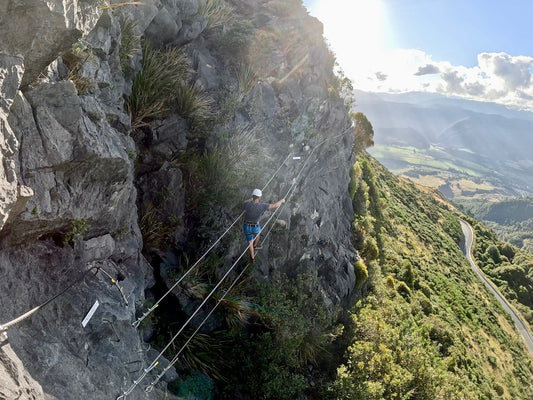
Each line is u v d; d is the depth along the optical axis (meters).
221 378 8.36
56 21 4.21
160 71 8.83
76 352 5.11
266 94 12.12
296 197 13.22
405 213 58.22
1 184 3.77
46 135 4.68
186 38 10.48
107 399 5.16
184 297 8.58
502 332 43.94
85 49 5.84
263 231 11.62
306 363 10.74
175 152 9.40
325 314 11.70
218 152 10.13
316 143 14.31
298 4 15.78
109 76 6.64
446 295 38.31
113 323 5.86
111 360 5.63
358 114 26.61
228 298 9.16
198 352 8.31
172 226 9.16
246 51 12.22
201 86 10.21
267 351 9.05
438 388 13.12
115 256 6.77
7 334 4.24
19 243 4.86
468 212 168.50
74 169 5.18
